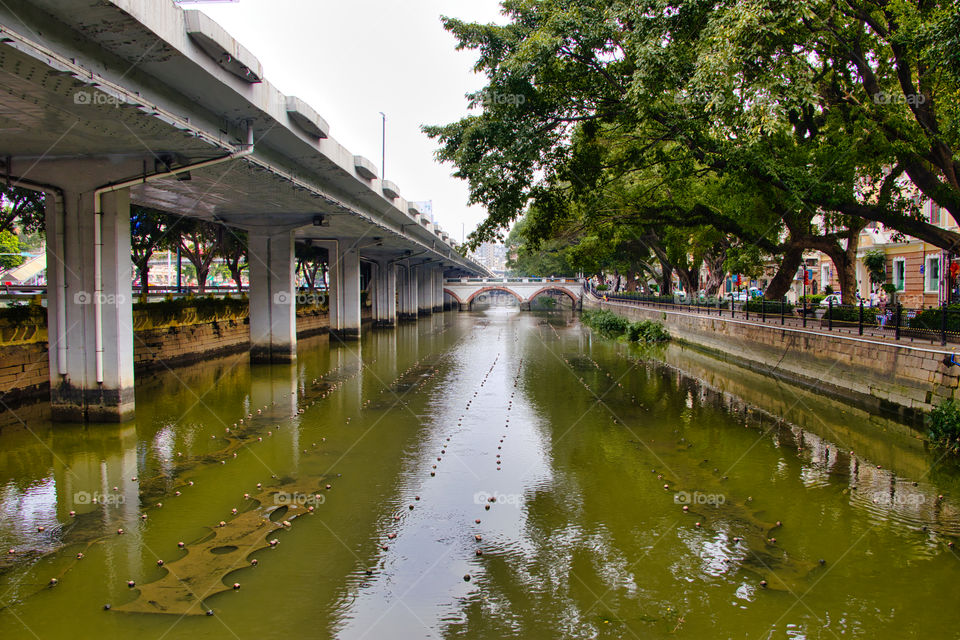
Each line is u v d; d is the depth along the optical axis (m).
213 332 22.12
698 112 11.25
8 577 6.12
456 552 6.80
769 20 9.46
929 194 11.91
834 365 14.51
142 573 6.22
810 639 5.17
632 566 6.49
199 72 8.61
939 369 10.70
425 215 28.81
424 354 23.94
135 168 10.97
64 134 9.62
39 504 7.98
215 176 13.26
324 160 14.19
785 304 19.48
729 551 6.79
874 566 6.42
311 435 11.42
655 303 35.00
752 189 12.88
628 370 19.66
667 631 5.30
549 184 14.42
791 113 13.40
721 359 21.91
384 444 10.89
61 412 11.71
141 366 17.53
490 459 10.08
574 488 8.75
